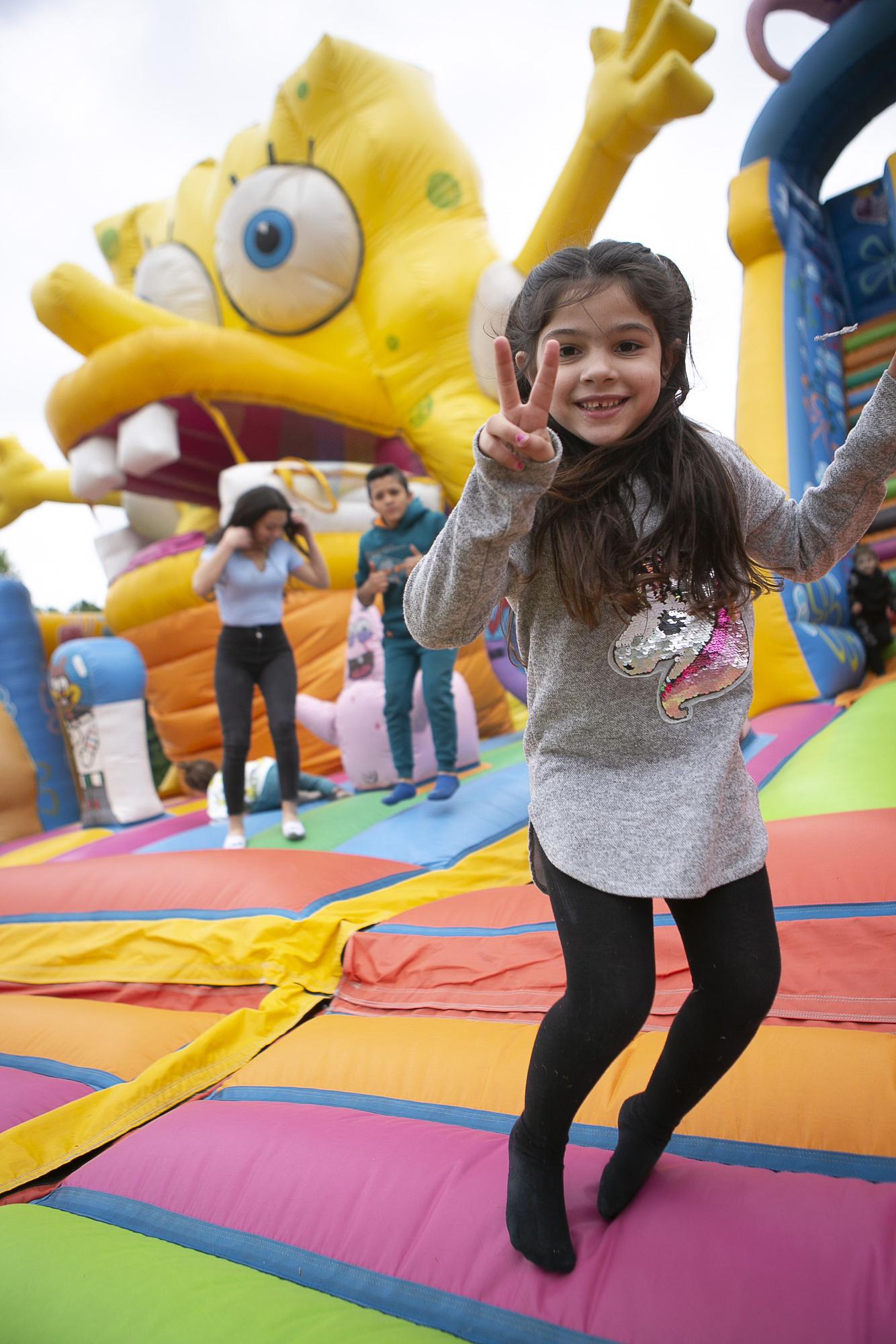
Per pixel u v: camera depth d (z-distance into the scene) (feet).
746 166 18.86
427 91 19.98
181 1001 9.10
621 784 4.06
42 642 21.66
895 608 18.84
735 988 3.88
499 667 20.38
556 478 4.06
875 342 18.99
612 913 3.89
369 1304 4.26
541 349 4.10
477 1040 6.61
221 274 21.17
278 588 12.60
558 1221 4.09
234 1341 3.84
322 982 8.85
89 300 18.44
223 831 13.53
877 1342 3.39
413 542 12.35
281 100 19.99
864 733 11.39
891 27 16.61
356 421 20.51
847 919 6.88
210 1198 5.24
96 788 16.69
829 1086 5.09
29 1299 4.47
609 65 16.55
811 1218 4.02
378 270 19.86
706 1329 3.61
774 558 4.55
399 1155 5.12
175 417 19.76
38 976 9.89
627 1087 5.52
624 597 3.95
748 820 4.15
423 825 11.77
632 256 3.97
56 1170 6.30
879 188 19.54
